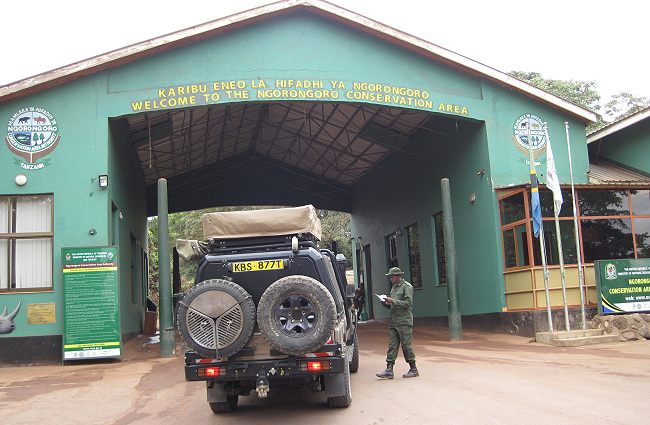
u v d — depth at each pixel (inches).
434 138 846.5
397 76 657.6
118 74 604.4
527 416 266.7
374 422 271.3
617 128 726.5
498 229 684.7
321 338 259.9
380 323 1042.1
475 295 733.9
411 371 391.5
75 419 318.3
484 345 589.6
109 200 593.9
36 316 556.7
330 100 631.8
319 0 626.5
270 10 619.8
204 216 310.5
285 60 629.0
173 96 607.5
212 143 1010.7
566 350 515.8
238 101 614.9
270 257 287.3
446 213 665.6
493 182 687.1
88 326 546.6
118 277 558.6
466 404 297.6
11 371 519.2
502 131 697.0
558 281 622.8
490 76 685.3
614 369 394.3
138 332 903.7
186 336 268.1
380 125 876.6
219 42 621.6
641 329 563.5
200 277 288.5
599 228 649.6
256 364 270.2
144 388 403.5
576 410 274.4
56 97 592.7
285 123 968.9
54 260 568.7
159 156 968.9
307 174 1253.7
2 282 567.5
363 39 651.5
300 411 305.4
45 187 579.8
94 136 592.1
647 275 595.8
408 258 998.4
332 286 288.0
